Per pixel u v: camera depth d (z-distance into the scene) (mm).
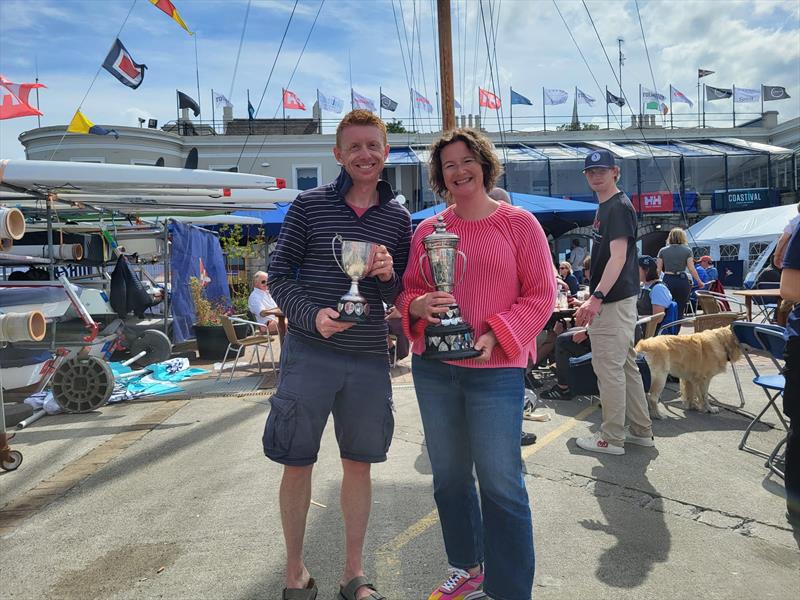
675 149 26750
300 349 2307
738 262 18625
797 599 2320
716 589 2402
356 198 2389
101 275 9898
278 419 2275
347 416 2361
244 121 27531
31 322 3713
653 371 4816
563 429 4660
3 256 6664
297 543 2361
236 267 15516
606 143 28109
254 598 2434
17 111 7406
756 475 3576
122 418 5520
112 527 3137
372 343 2355
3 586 2578
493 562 2119
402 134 25594
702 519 3023
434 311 2039
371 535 2959
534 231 2164
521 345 2051
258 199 8391
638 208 25266
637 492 3375
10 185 6043
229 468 3996
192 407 5828
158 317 11211
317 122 27656
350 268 2143
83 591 2520
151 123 24609
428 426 2252
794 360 2744
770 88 29922
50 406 5773
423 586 2498
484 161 2174
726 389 5883
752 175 27141
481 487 2131
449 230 2234
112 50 9203
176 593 2480
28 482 3869
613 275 3734
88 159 22250
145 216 10391
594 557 2676
